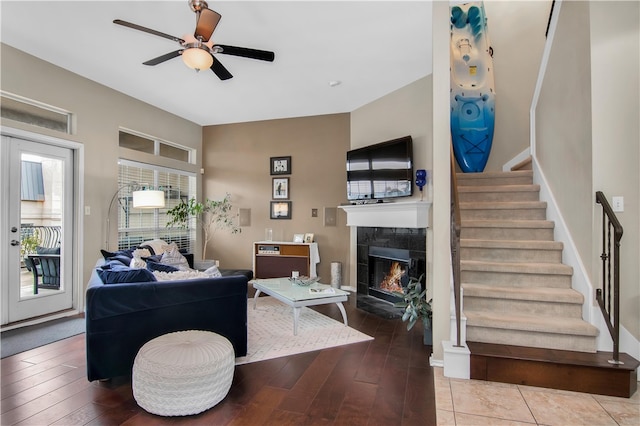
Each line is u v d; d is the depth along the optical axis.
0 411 2.04
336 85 4.50
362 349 3.05
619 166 2.52
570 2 2.96
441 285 2.75
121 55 3.69
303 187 5.78
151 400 2.00
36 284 3.77
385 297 4.74
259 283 4.18
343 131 5.57
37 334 3.34
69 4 2.82
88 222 4.25
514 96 4.66
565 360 2.34
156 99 5.00
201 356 2.11
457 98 4.52
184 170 5.93
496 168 4.76
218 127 6.27
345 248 5.51
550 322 2.59
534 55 4.52
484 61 4.51
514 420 1.99
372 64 3.92
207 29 2.54
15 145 3.60
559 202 3.24
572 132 2.94
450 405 2.14
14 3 2.80
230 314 2.70
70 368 2.62
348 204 5.48
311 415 2.03
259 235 6.01
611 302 2.50
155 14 2.97
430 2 2.83
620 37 2.53
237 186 6.15
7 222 3.53
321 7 2.88
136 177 5.11
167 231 5.69
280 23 3.11
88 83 4.27
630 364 2.27
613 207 2.52
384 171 4.64
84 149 4.21
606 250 2.53
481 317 2.70
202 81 4.36
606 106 2.54
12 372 2.55
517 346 2.59
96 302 2.29
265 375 2.54
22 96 3.60
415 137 4.38
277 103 5.18
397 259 4.61
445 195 2.78
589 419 2.00
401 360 2.82
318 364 2.73
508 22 4.72
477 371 2.46
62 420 1.96
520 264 3.01
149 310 2.43
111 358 2.33
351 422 1.96
